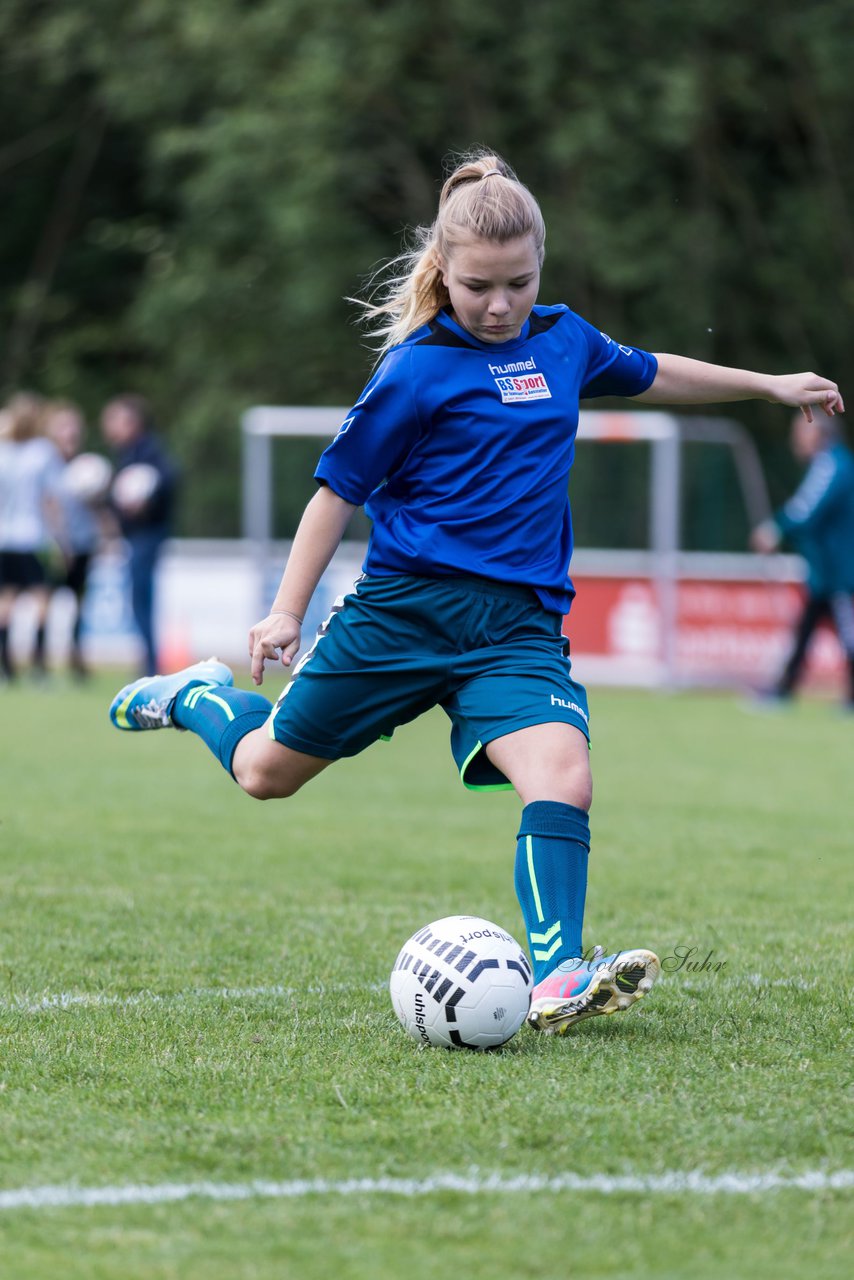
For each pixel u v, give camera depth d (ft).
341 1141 27.78
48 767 90.84
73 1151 27.35
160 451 132.46
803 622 132.77
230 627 167.94
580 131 197.26
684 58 202.59
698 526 158.51
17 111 255.70
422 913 50.72
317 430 164.04
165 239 236.22
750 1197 25.43
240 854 62.54
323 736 36.29
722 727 118.62
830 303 220.23
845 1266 23.09
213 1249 23.44
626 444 155.53
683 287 207.00
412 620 35.45
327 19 204.13
